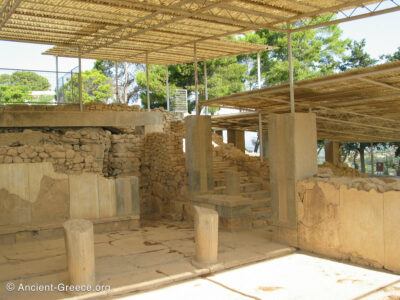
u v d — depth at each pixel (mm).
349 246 6852
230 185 10836
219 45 12977
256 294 5449
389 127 16609
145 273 6297
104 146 12844
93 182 9766
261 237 8852
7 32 11305
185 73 30516
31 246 8359
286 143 7965
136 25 10336
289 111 14211
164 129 15867
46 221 9219
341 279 5953
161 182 13391
